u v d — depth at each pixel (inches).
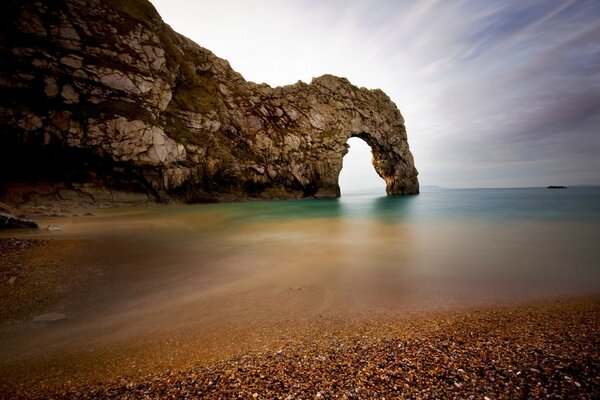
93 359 206.7
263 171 2027.6
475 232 814.5
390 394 162.9
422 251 572.4
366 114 2655.0
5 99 1042.7
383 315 281.4
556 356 204.4
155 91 1471.5
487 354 207.6
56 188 1141.1
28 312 280.4
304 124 2346.2
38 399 165.2
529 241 684.7
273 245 621.6
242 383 175.6
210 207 1397.6
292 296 331.0
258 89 2313.0
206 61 2106.3
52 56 1160.8
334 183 2444.6
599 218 1117.7
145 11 1667.1
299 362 198.7
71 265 414.3
